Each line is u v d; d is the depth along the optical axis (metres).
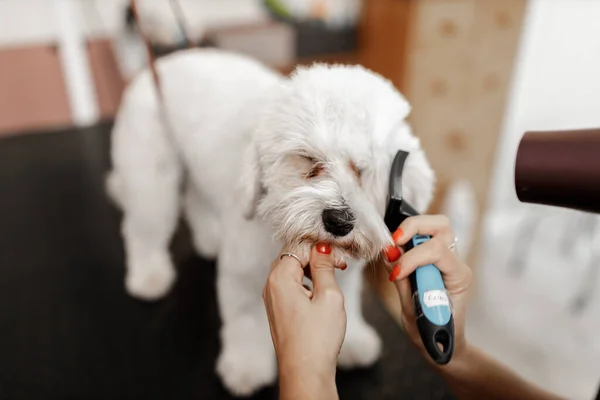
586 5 1.84
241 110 0.96
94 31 2.12
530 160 0.41
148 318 1.15
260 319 0.98
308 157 0.71
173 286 1.25
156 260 1.25
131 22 1.80
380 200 0.72
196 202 1.30
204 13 2.09
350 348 1.01
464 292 0.64
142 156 1.11
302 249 0.65
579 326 1.75
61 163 1.75
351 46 2.07
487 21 1.89
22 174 1.68
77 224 1.45
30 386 0.98
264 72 1.12
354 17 2.09
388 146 0.71
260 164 0.76
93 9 2.05
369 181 0.71
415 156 0.74
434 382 1.00
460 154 2.21
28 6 2.04
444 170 2.23
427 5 1.77
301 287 0.55
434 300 0.56
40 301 1.19
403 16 1.81
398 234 0.61
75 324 1.13
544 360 1.85
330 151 0.68
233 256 0.87
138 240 1.24
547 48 2.04
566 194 0.39
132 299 1.20
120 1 1.90
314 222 0.64
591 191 0.38
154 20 1.71
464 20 1.85
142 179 1.12
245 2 2.13
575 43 1.93
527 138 0.42
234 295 0.92
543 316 1.89
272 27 2.00
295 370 0.48
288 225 0.66
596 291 1.72
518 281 2.02
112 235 1.41
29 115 2.26
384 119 0.69
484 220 2.29
